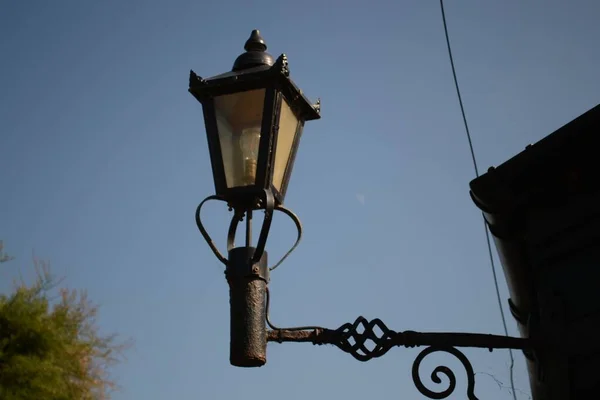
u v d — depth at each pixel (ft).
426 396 11.62
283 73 12.72
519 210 13.15
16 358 28.43
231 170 12.78
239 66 13.42
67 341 30.09
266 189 12.44
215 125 13.00
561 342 11.83
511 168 12.66
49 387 28.63
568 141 11.95
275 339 12.07
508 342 12.00
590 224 11.91
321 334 12.07
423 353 11.76
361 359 11.90
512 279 14.40
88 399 30.30
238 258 12.31
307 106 13.58
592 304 11.60
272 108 12.73
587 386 11.37
